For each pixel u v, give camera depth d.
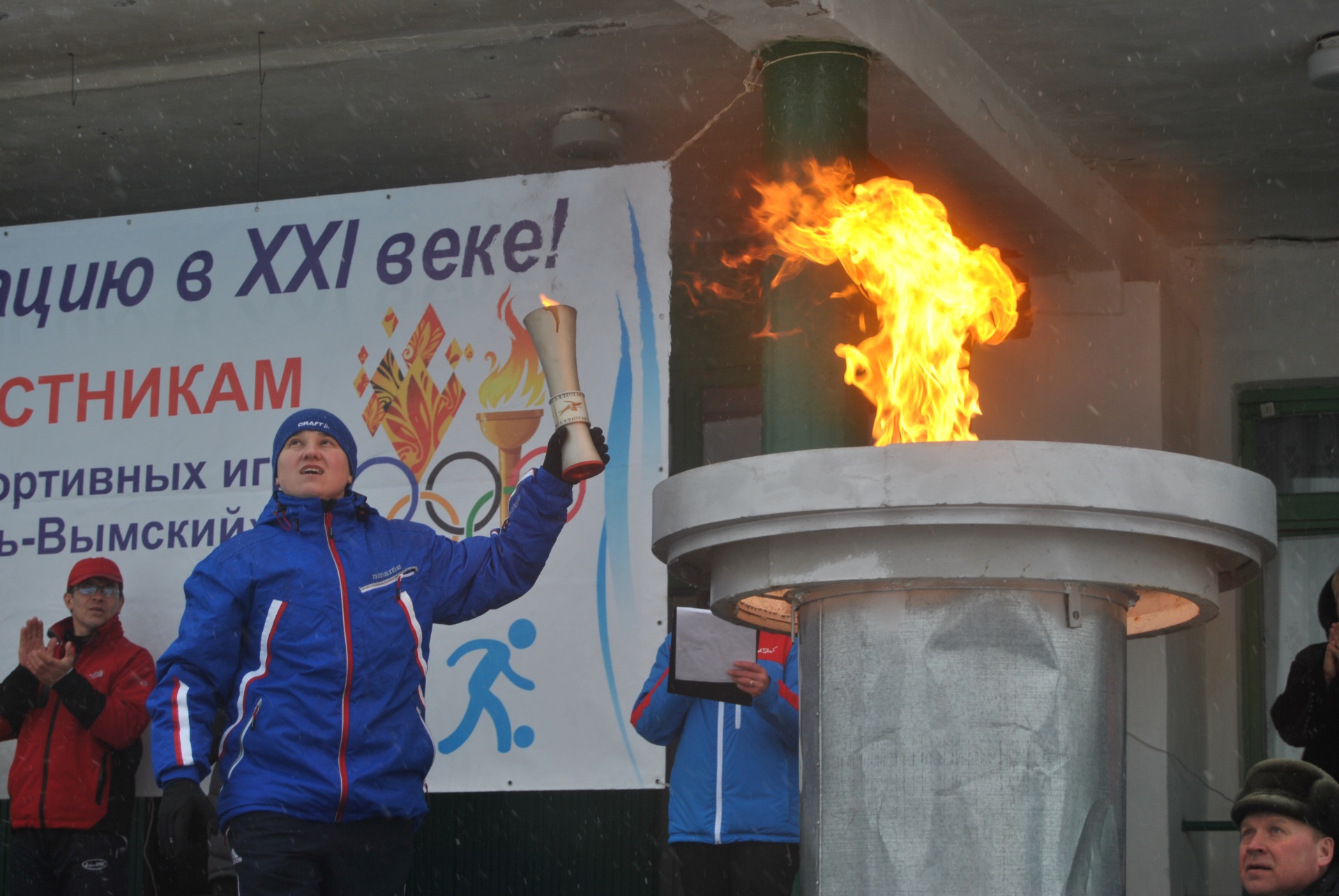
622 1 4.96
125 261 5.28
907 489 2.50
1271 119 5.89
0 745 5.10
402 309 5.05
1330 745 5.60
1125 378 6.62
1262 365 7.17
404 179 6.46
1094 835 2.56
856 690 2.62
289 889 3.01
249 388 5.11
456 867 6.71
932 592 2.59
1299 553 7.16
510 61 5.38
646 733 4.49
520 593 3.35
